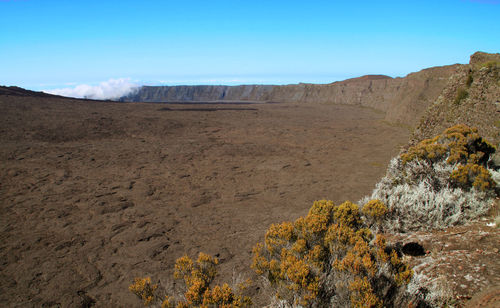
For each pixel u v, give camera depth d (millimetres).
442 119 13422
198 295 3287
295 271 3402
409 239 5008
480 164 8078
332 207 5016
